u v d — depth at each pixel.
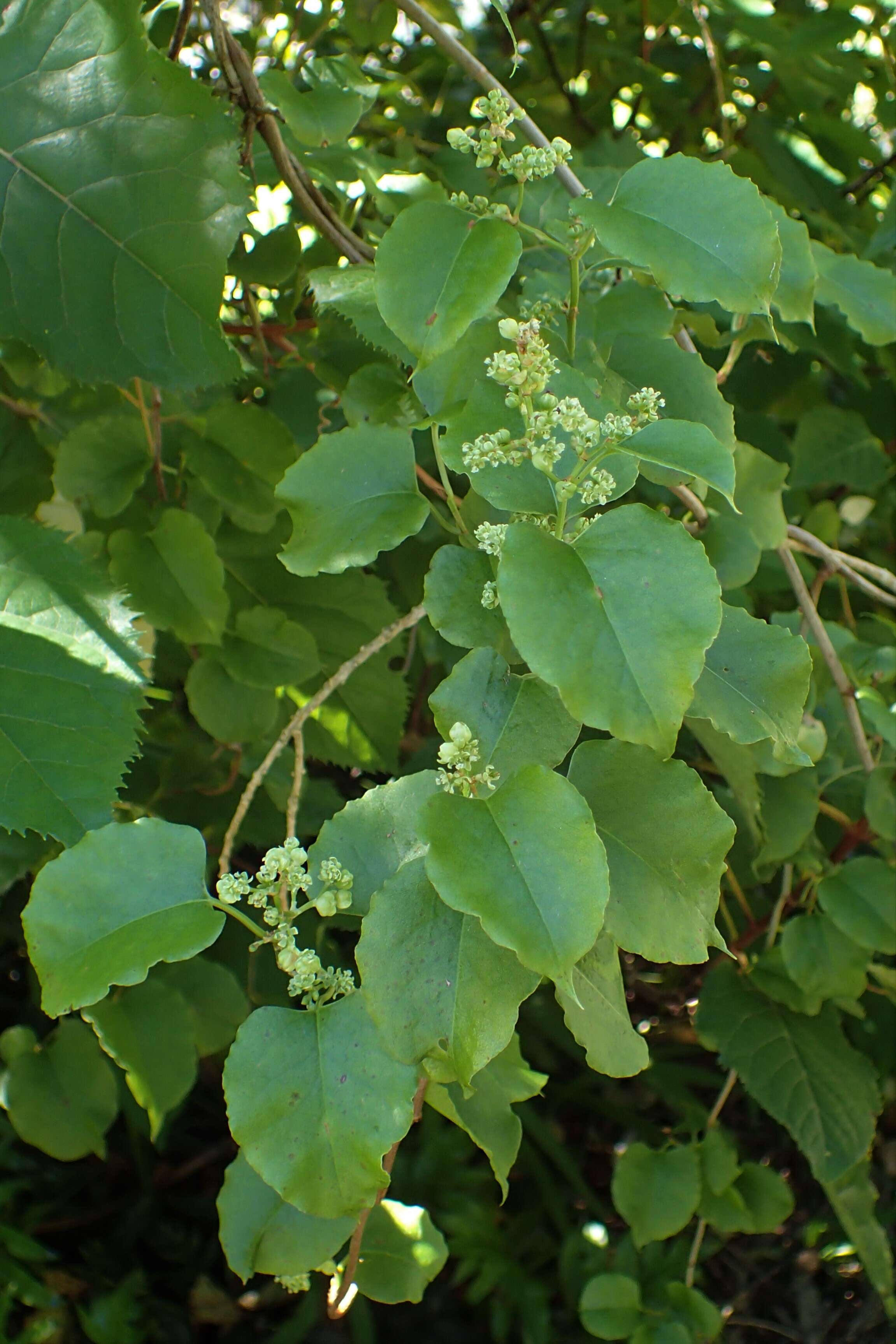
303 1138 0.55
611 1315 0.98
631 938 0.58
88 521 0.88
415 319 0.58
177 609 0.79
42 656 0.66
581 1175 1.40
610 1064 0.60
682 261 0.60
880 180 1.41
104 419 0.83
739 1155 1.50
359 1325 1.29
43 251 0.69
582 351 0.68
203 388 0.76
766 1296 1.41
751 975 0.96
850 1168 0.93
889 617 1.28
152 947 0.56
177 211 0.70
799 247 0.71
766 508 0.80
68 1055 0.91
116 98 0.69
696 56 1.32
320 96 0.77
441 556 0.61
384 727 1.00
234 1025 0.95
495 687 0.59
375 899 0.56
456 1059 0.55
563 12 1.38
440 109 1.26
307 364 0.90
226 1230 0.61
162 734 1.07
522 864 0.54
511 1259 1.31
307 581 0.96
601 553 0.55
